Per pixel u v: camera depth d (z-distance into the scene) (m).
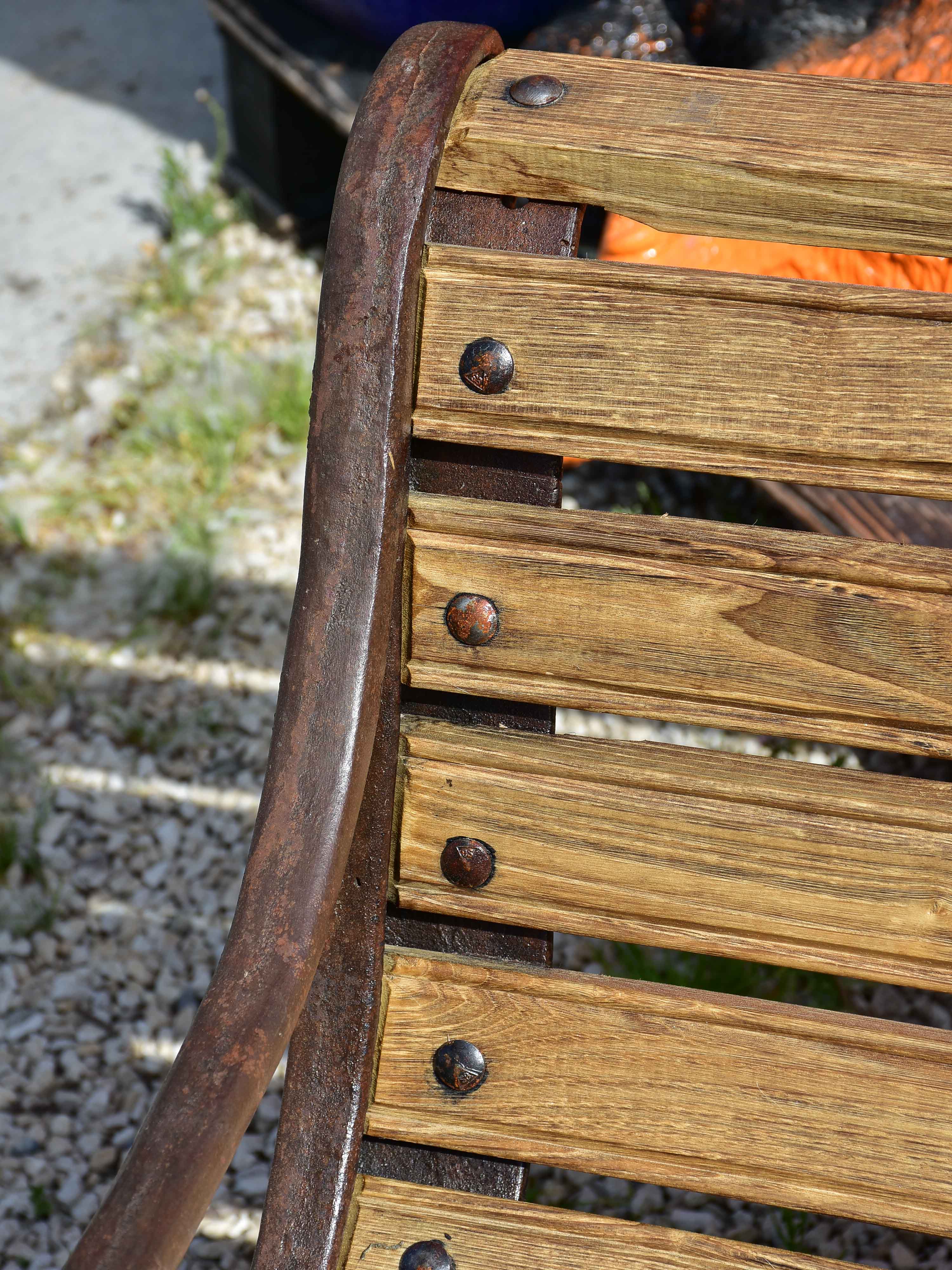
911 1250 1.20
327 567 0.77
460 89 0.78
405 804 0.80
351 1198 0.81
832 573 0.76
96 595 1.90
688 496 1.88
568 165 0.76
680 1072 0.79
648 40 1.70
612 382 0.76
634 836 0.79
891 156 0.74
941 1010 1.36
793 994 1.37
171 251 2.44
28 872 1.59
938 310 0.74
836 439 0.75
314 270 2.38
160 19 3.14
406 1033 0.81
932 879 0.77
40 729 1.74
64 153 2.73
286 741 0.77
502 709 0.80
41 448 2.10
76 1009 1.46
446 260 0.77
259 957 0.75
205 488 2.02
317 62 2.12
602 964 1.42
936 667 0.76
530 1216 0.81
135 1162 0.71
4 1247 1.25
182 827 1.63
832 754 1.59
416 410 0.77
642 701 0.78
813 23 1.51
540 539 0.78
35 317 2.33
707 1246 0.79
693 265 1.46
